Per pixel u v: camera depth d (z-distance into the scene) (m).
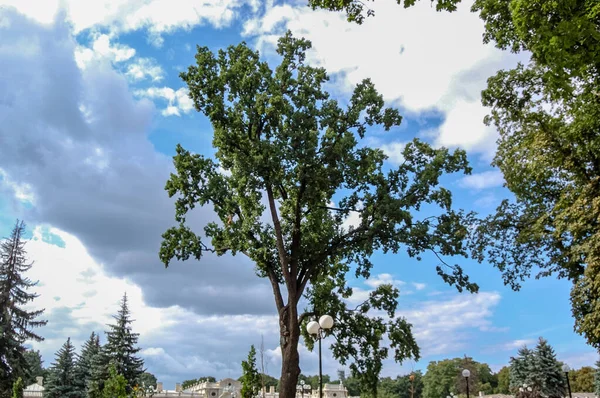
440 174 21.27
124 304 61.12
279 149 19.84
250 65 21.44
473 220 23.28
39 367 77.44
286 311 20.69
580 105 18.03
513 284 23.78
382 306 23.28
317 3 11.77
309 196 20.50
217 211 23.64
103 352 58.47
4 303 44.72
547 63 10.09
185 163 23.12
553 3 9.57
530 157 21.39
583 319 17.95
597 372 67.62
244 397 23.48
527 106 21.33
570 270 20.75
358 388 24.08
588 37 9.56
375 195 21.61
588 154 19.75
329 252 22.12
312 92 21.33
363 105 21.31
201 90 21.62
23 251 47.22
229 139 20.73
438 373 103.56
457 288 21.34
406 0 10.62
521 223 23.36
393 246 21.94
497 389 103.38
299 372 19.84
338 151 20.41
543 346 66.31
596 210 17.73
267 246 21.78
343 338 23.45
